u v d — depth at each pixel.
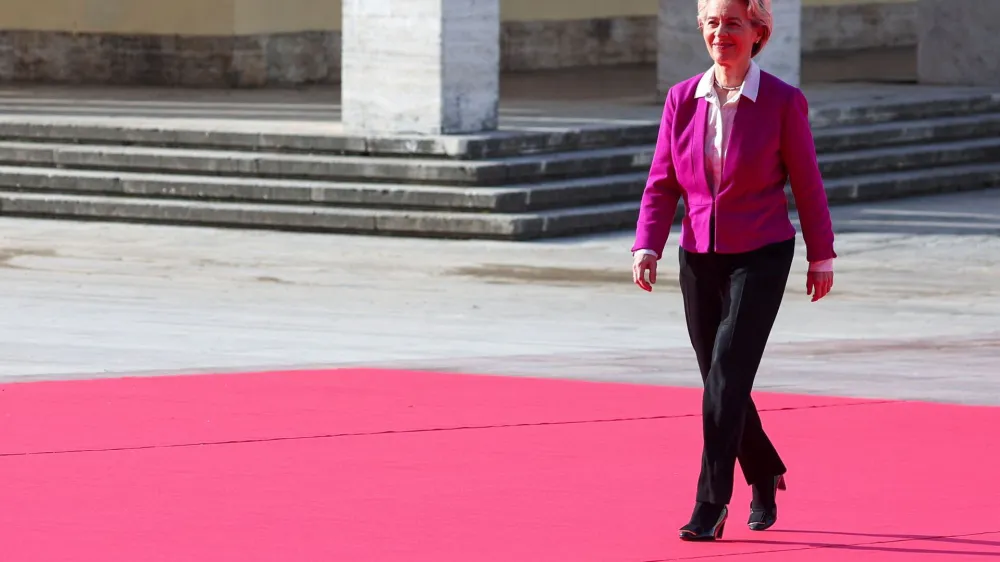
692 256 12.16
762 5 11.80
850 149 39.44
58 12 49.62
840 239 32.47
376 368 19.73
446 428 16.31
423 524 12.74
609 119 37.88
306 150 34.41
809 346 21.91
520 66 55.41
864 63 56.09
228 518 12.88
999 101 44.19
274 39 49.00
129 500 13.41
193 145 35.34
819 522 12.91
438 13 33.78
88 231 32.69
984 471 14.69
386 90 34.59
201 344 21.50
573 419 16.81
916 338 22.64
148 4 48.66
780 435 16.17
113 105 41.50
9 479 14.09
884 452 15.44
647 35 59.34
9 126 36.62
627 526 12.71
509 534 12.48
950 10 47.28
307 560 11.75
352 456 15.06
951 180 39.62
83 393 17.95
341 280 27.28
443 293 26.17
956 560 11.84
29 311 24.00
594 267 28.92
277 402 17.56
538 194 32.62
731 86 11.98
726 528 12.74
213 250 30.36
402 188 32.62
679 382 19.03
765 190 12.01
